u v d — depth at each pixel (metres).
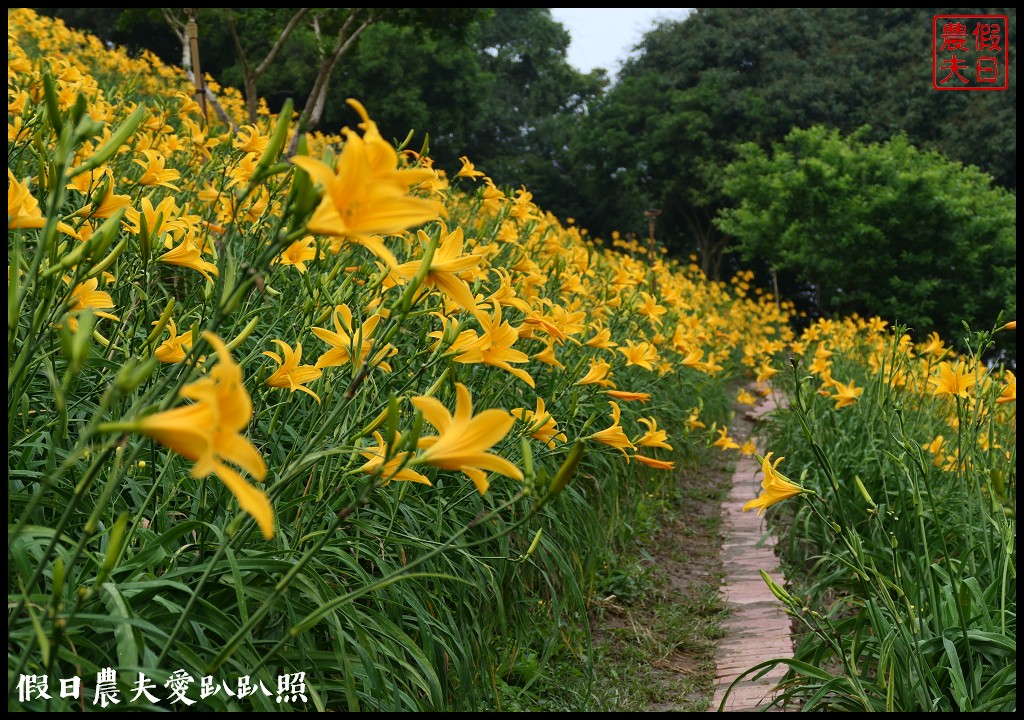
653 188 29.78
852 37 29.05
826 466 2.95
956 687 2.79
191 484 2.62
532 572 4.19
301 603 2.38
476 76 29.89
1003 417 5.05
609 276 6.65
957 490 4.64
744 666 4.07
